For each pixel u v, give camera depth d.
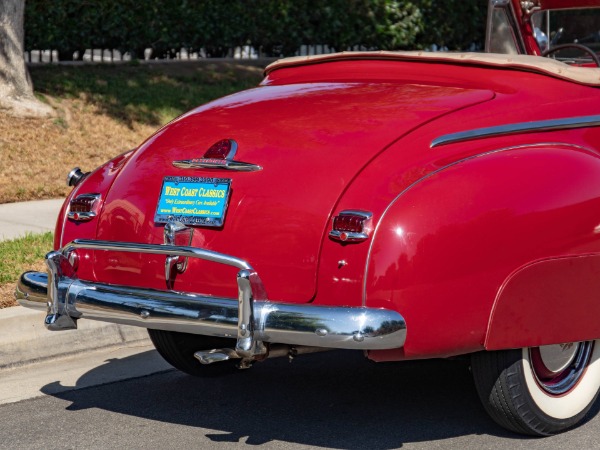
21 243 8.69
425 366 6.52
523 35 7.04
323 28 18.88
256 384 6.19
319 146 4.86
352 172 4.68
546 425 5.16
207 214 4.88
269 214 4.73
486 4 21.02
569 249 4.86
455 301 4.55
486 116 5.02
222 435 5.30
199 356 4.75
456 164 4.71
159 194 5.08
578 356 5.34
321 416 5.59
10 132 12.93
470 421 5.49
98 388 6.12
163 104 15.19
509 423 5.11
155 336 5.97
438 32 20.25
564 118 5.20
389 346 4.41
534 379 5.05
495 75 5.36
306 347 5.05
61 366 6.59
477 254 4.57
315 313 4.44
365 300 4.45
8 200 11.16
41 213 10.48
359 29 19.31
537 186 4.78
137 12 16.70
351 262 4.48
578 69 5.51
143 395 5.99
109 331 7.04
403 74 5.56
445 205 4.54
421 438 5.23
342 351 6.88
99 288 5.05
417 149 4.75
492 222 4.61
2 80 13.44
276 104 5.34
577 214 4.88
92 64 16.52
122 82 15.82
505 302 4.68
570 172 4.92
